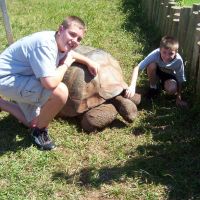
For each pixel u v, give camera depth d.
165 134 2.53
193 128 2.59
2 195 2.05
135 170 2.23
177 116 2.71
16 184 2.13
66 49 2.26
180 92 2.90
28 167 2.25
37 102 2.36
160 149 2.41
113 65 2.76
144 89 3.04
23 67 2.32
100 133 2.55
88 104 2.54
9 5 4.99
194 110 2.72
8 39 3.16
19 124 2.60
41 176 2.18
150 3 4.35
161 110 2.80
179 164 2.27
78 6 4.92
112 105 2.60
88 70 2.59
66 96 2.34
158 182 2.15
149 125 2.63
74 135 2.53
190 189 2.10
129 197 2.06
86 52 2.76
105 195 2.07
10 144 2.42
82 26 2.24
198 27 3.00
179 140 2.49
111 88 2.60
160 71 2.92
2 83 2.34
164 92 3.00
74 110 2.56
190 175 2.20
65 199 2.05
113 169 2.24
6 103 2.53
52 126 2.59
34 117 2.41
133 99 2.76
